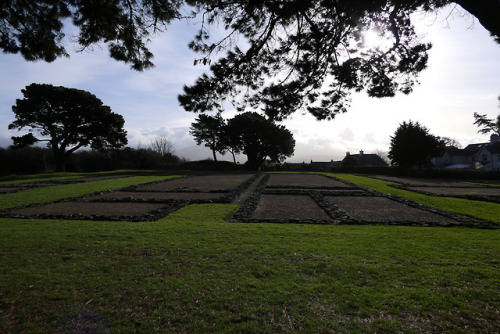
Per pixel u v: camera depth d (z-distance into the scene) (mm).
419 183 22781
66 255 5152
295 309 3346
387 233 6895
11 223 8086
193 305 3443
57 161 37469
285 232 6945
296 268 4527
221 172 38188
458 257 5012
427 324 3057
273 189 17516
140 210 10734
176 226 7660
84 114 35625
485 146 45156
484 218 9086
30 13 5004
